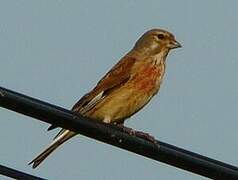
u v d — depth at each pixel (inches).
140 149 406.9
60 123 394.3
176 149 403.2
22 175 399.9
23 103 379.2
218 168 400.8
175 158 403.2
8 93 375.6
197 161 401.7
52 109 386.9
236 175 401.1
